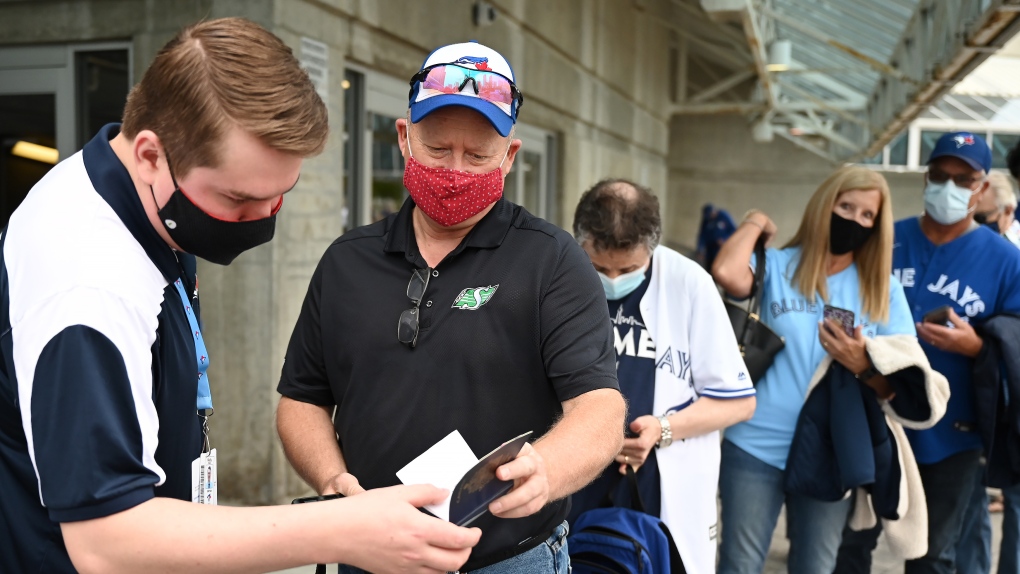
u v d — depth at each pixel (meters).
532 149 8.23
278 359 3.91
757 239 2.79
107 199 1.04
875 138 13.37
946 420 2.97
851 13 8.64
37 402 0.94
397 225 1.54
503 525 1.44
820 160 19.58
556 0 8.09
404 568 1.02
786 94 16.48
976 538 3.38
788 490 2.53
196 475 1.21
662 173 15.08
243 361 3.92
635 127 12.27
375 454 1.48
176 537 0.95
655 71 13.77
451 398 1.44
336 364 1.54
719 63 19.33
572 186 9.15
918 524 2.61
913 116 9.42
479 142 1.42
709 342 2.25
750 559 2.66
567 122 8.91
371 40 4.66
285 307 3.94
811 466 2.51
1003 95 20.06
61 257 0.99
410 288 1.48
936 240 3.12
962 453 2.96
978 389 2.85
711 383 2.24
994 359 2.81
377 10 4.60
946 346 2.87
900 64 8.54
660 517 2.19
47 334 0.95
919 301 3.10
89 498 0.93
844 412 2.48
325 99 4.18
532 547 1.48
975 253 3.03
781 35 12.45
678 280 2.28
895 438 2.61
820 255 2.63
